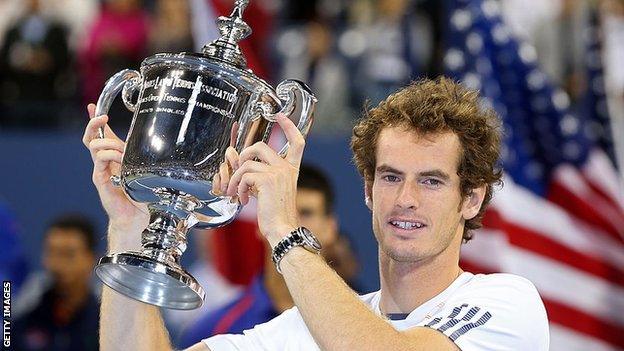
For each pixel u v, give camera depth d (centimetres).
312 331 820
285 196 844
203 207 858
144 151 841
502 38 1642
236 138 848
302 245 838
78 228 1817
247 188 849
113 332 962
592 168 1655
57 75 2408
